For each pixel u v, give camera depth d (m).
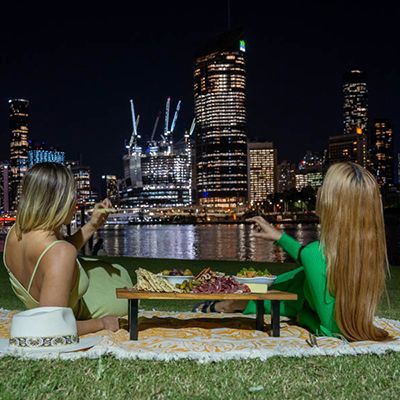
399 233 107.88
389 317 6.15
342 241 4.21
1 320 5.21
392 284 10.37
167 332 4.42
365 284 4.22
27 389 2.96
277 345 4.03
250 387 3.07
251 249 69.31
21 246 3.89
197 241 93.56
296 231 130.12
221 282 4.23
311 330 4.59
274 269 14.48
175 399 2.87
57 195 3.81
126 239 107.38
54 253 3.77
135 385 3.07
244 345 4.00
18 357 3.56
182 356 3.63
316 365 3.53
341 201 4.20
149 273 4.26
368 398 2.94
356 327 4.27
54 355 3.59
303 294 4.80
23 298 4.04
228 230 163.75
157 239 105.19
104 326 4.39
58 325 3.73
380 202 4.29
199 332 4.45
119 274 4.91
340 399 2.92
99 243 20.77
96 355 3.62
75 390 2.97
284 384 3.15
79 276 4.07
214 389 3.02
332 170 4.31
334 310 4.31
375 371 3.41
